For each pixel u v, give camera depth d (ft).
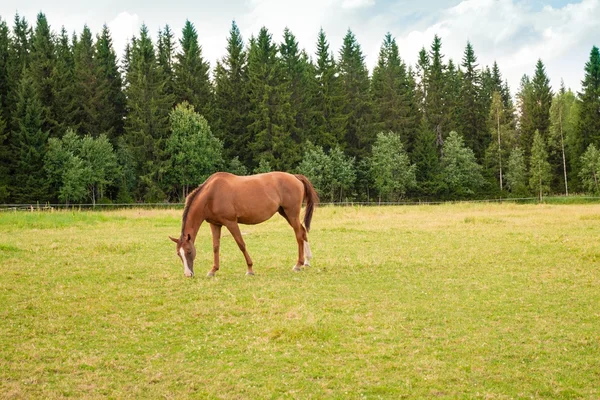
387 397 16.78
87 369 19.20
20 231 60.70
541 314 25.46
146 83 177.78
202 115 191.11
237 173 188.44
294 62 224.33
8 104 169.48
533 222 65.10
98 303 27.84
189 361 19.89
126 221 73.41
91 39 231.91
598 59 215.72
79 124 174.81
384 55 244.42
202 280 33.58
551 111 234.79
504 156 221.05
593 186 195.83
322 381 17.98
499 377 18.16
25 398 16.76
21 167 152.25
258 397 16.84
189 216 34.81
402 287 31.27
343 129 205.67
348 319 24.76
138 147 170.91
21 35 213.46
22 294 29.66
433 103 225.76
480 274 34.63
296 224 37.73
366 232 57.52
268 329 23.08
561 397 16.75
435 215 80.18
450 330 23.17
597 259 38.63
